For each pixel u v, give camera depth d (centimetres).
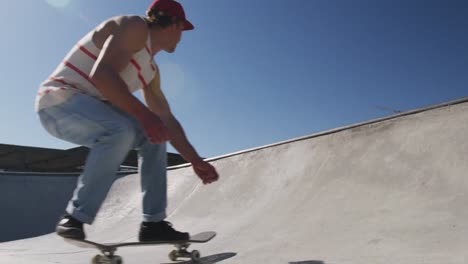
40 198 758
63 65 191
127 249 298
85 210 174
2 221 700
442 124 321
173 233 200
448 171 271
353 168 347
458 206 221
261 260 191
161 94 224
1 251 338
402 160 314
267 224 302
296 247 211
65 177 797
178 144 219
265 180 426
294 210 318
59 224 174
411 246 174
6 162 1755
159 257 231
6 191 752
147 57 191
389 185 294
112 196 589
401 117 364
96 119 179
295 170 409
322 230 242
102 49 175
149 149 201
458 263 140
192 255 205
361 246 189
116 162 179
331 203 303
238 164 493
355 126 398
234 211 391
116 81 167
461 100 323
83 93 186
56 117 186
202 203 446
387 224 220
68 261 234
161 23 197
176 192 519
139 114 168
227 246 250
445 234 182
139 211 498
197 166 218
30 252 313
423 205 241
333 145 403
